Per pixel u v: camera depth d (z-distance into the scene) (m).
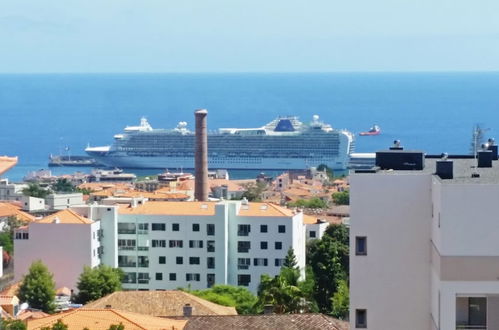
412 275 85.44
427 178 84.88
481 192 78.88
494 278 79.06
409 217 85.25
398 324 85.75
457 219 79.19
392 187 85.31
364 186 85.62
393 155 96.25
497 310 79.94
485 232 78.94
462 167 98.81
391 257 85.56
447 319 79.56
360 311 86.12
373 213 85.56
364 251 85.81
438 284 80.81
